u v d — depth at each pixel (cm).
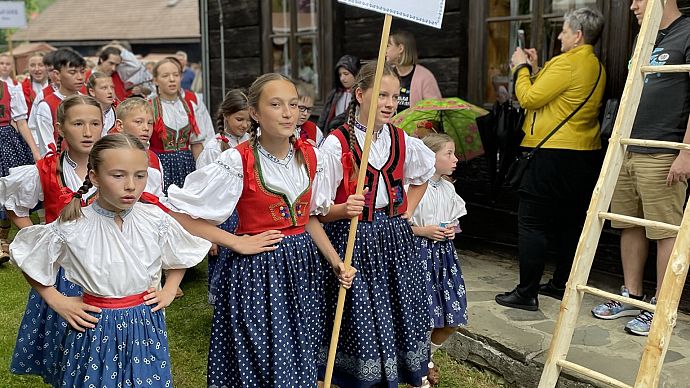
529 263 364
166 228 239
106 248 227
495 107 395
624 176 338
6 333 384
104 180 220
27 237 226
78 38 2772
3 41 3006
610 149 272
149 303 236
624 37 381
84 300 233
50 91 496
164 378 238
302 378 251
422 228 305
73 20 2888
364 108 271
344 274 254
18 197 275
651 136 317
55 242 224
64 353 236
